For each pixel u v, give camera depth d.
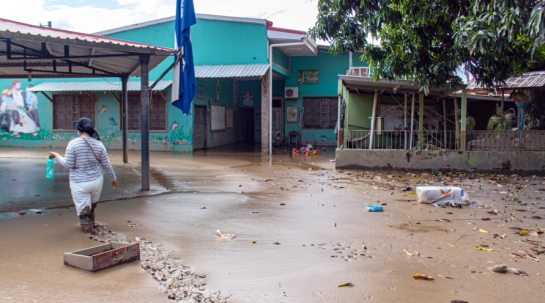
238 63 18.95
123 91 13.62
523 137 12.52
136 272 4.35
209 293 3.90
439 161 12.70
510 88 14.33
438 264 4.78
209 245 5.34
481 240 5.73
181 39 8.99
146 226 6.14
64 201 7.52
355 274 4.43
